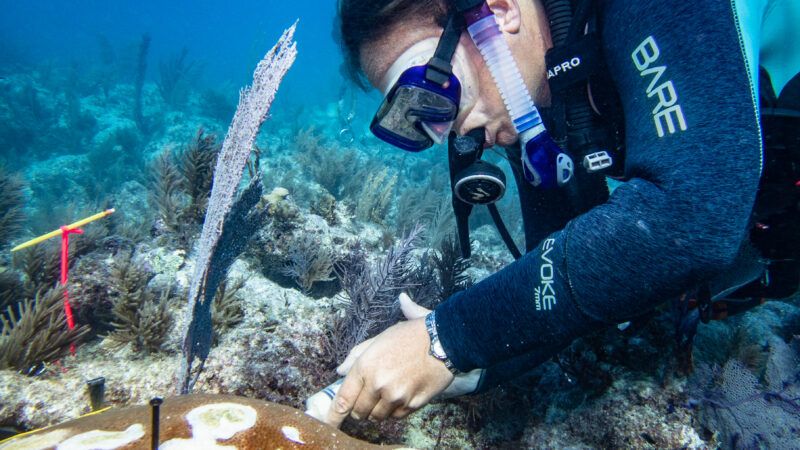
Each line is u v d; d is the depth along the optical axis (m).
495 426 2.16
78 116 16.19
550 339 1.05
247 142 1.87
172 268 2.90
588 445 1.94
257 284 2.79
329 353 2.29
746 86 0.89
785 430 1.92
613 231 0.93
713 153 0.87
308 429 1.20
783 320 2.92
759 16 1.08
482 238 7.74
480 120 1.49
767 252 1.63
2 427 1.79
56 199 11.20
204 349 2.00
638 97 1.02
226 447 1.08
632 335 2.00
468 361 1.17
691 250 0.86
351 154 10.95
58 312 2.39
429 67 1.33
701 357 2.29
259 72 2.08
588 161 1.37
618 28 1.12
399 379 1.21
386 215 7.27
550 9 1.40
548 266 1.02
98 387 1.55
